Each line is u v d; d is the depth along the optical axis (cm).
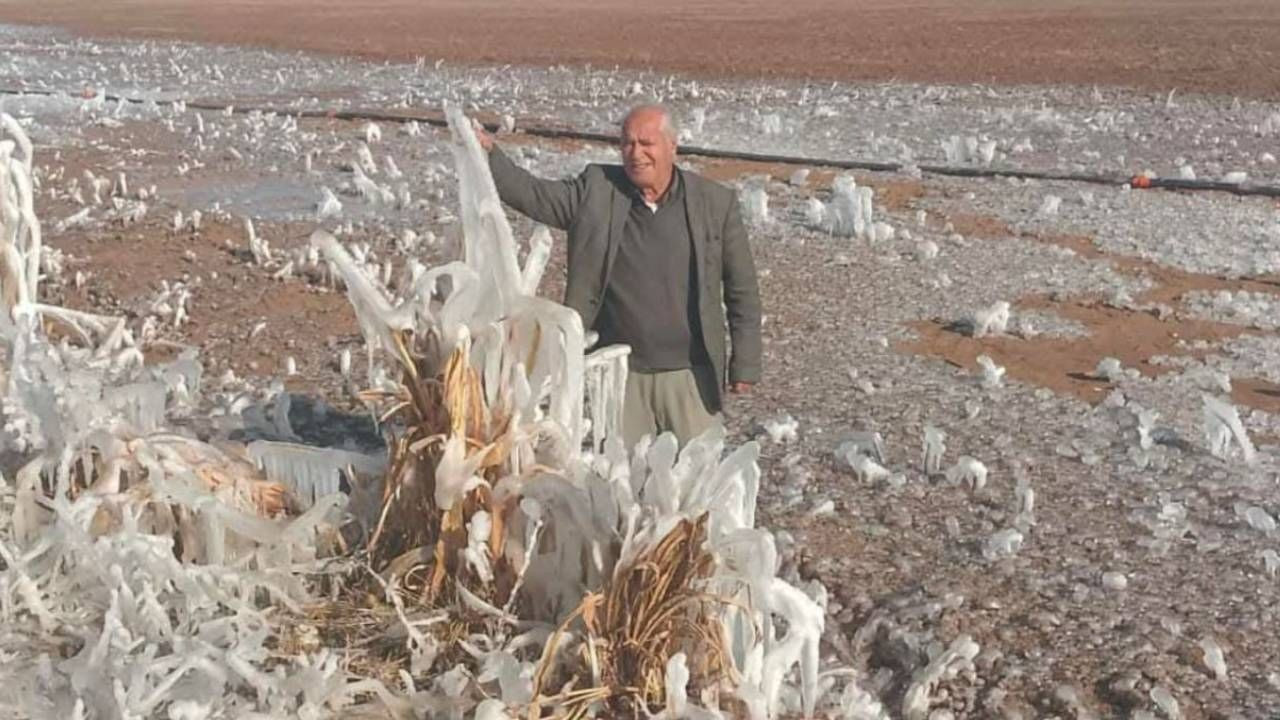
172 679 438
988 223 1370
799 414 799
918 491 682
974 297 1072
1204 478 700
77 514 519
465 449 498
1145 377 870
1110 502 670
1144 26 4322
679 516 446
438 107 2442
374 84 2950
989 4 6259
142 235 1268
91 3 7694
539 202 571
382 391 539
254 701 459
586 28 4894
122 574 486
